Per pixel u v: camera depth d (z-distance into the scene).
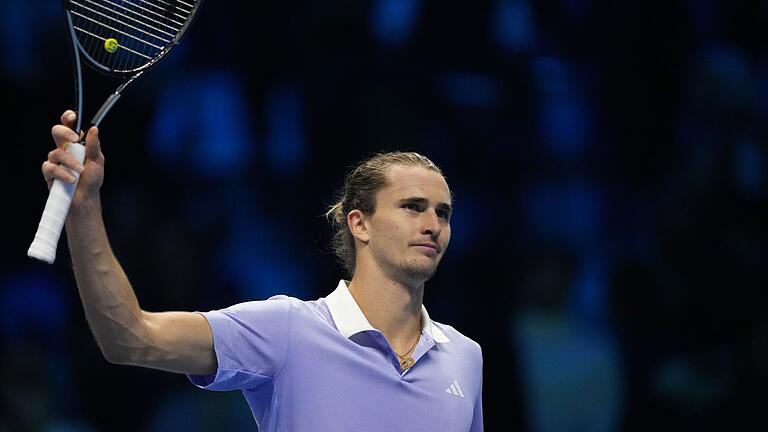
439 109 32.12
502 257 31.52
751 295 32.03
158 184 31.02
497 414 30.05
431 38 32.41
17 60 31.28
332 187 31.52
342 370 13.26
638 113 33.69
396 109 31.75
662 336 31.47
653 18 34.06
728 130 33.59
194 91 31.75
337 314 13.72
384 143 31.48
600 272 32.09
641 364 31.08
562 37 33.72
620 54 33.91
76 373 28.88
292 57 31.92
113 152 30.91
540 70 33.22
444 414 13.60
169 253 30.19
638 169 33.41
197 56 31.88
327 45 32.06
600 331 31.16
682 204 32.88
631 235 32.75
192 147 31.47
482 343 30.70
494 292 31.23
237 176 31.45
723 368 31.31
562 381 30.19
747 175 33.16
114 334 11.83
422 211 13.92
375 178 14.09
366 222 14.13
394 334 13.98
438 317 30.95
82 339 29.19
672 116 33.81
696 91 33.84
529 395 30.12
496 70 32.78
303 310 13.56
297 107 31.91
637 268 32.12
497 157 32.31
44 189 30.95
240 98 31.83
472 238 31.62
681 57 34.00
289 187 31.58
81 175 11.51
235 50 31.89
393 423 13.28
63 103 31.48
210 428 28.17
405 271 13.79
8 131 31.00
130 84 12.80
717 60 34.03
